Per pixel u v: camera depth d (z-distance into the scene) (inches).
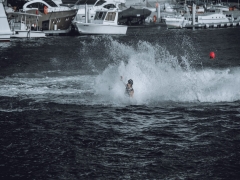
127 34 4419.3
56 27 4402.1
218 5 6520.7
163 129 1224.2
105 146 1109.1
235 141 1127.6
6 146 1112.2
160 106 1435.8
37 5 4539.9
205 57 2736.2
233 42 3727.9
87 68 2253.9
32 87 1740.9
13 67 2308.1
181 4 6540.4
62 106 1454.2
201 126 1242.0
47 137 1174.3
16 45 3452.3
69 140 1151.6
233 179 933.2
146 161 1018.7
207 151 1066.7
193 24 5290.4
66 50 3120.1
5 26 3659.0
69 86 1753.2
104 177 946.1
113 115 1355.8
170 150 1076.5
